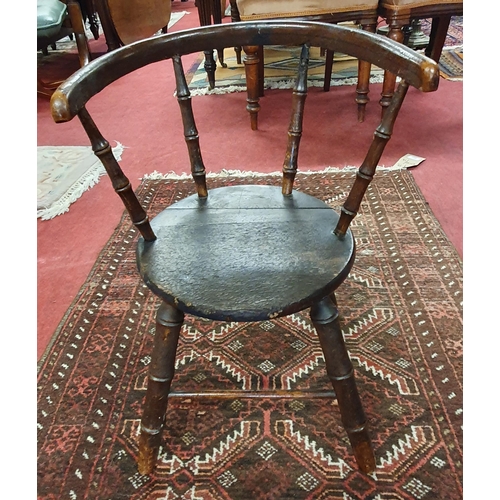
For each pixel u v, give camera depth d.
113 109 2.51
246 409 0.97
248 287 0.67
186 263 0.73
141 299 1.25
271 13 1.80
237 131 2.15
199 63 3.20
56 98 0.56
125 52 0.74
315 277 0.68
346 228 0.76
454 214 1.50
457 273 1.27
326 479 0.84
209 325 1.17
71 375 1.05
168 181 1.78
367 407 0.95
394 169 1.75
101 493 0.84
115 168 0.72
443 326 1.12
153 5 2.90
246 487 0.83
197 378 1.04
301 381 1.02
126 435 0.93
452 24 3.63
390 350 1.07
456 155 1.83
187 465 0.87
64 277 1.35
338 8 1.79
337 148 1.93
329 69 2.43
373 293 1.22
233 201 0.89
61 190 1.76
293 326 1.16
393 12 1.73
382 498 0.80
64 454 0.90
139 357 1.09
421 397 0.96
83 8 3.05
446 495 0.80
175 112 2.43
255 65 1.97
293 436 0.91
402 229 1.45
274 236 0.77
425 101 2.30
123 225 1.55
